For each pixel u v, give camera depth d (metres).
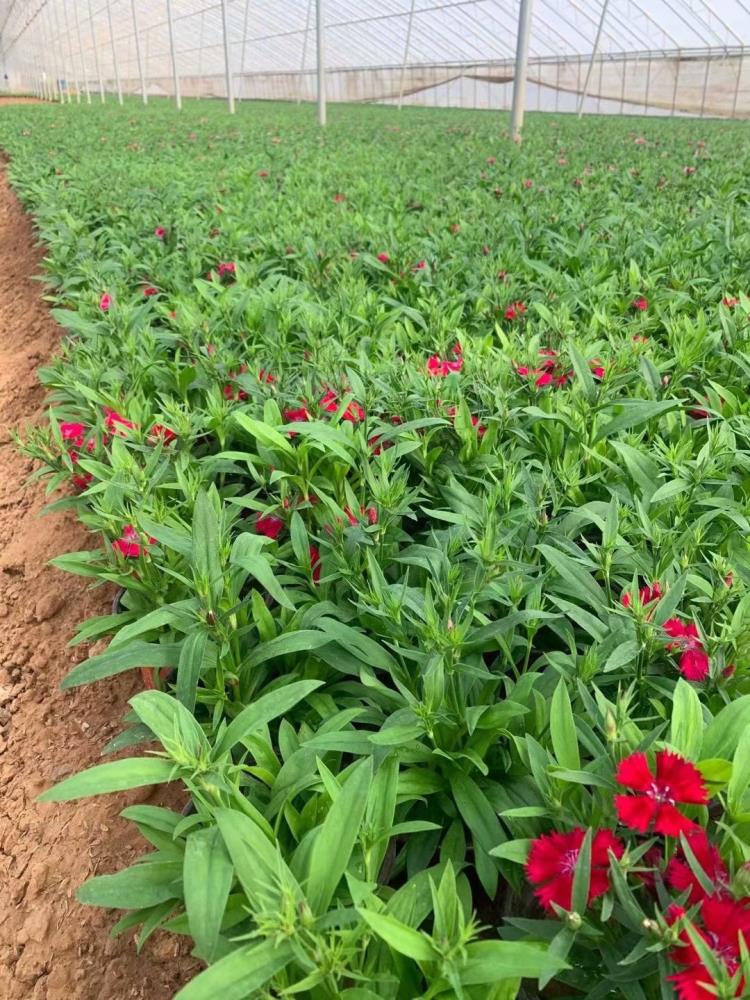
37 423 5.27
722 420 3.05
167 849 1.80
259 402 3.44
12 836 2.69
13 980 2.27
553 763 1.65
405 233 6.23
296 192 8.93
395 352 3.79
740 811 1.51
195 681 1.89
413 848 1.95
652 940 1.34
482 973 1.31
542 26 29.03
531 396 3.28
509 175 9.97
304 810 1.79
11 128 21.02
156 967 2.17
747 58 25.72
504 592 2.20
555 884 1.47
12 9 60.19
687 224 6.36
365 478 2.76
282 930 1.29
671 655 2.09
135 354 3.99
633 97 30.45
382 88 42.41
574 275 5.58
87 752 2.93
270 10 38.59
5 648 3.58
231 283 5.89
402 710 1.90
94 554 2.64
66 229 6.97
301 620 2.28
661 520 2.63
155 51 57.09
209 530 2.08
